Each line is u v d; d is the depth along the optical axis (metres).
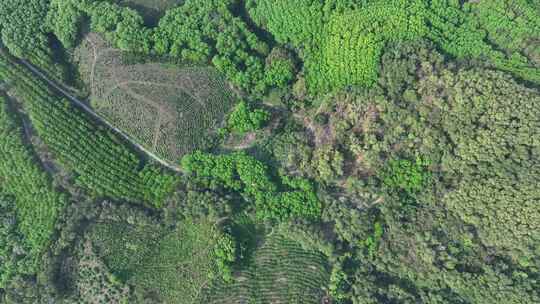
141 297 100.25
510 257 91.75
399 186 101.81
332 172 104.44
